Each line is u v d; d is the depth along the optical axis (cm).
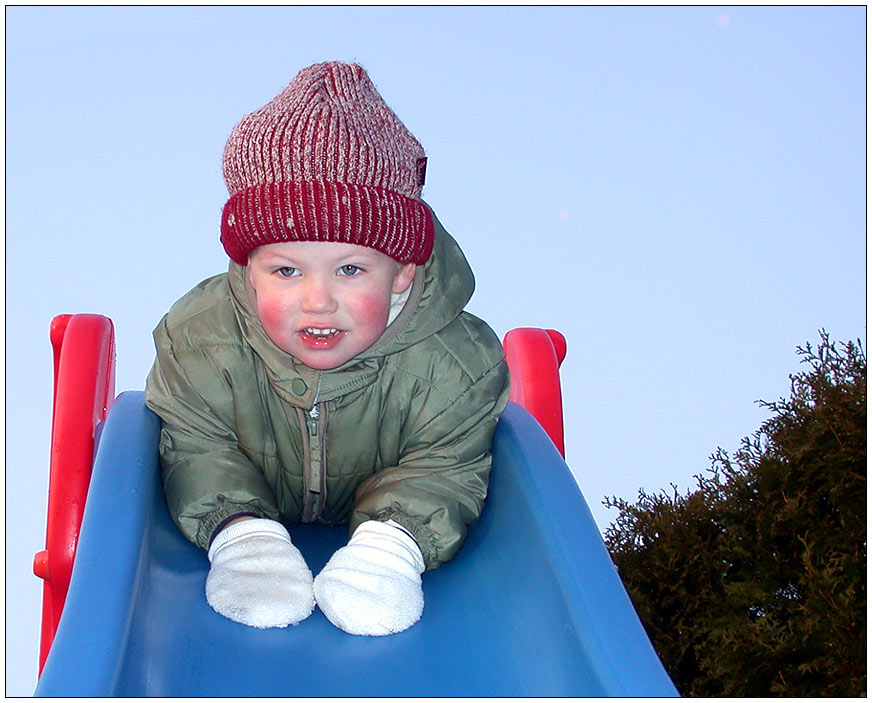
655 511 311
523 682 153
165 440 183
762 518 286
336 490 190
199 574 173
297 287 161
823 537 277
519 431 188
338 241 158
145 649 150
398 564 168
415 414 183
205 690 150
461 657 160
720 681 280
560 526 163
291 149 159
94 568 148
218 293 187
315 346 164
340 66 169
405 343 179
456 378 183
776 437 297
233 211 164
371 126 164
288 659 157
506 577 172
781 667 263
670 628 292
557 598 155
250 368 181
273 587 164
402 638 163
